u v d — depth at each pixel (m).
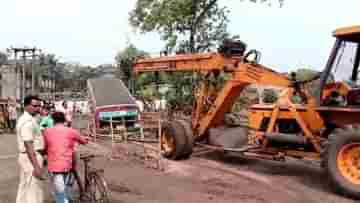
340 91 8.77
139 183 8.81
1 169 10.27
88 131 17.61
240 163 11.35
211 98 12.31
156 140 13.95
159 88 21.48
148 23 22.20
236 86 11.30
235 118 12.75
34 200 6.07
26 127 5.87
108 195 7.62
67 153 6.23
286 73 10.33
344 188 7.88
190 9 21.53
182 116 17.03
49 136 6.21
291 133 9.87
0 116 20.97
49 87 52.91
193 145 11.71
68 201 6.43
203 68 11.95
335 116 8.88
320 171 10.36
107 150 13.05
